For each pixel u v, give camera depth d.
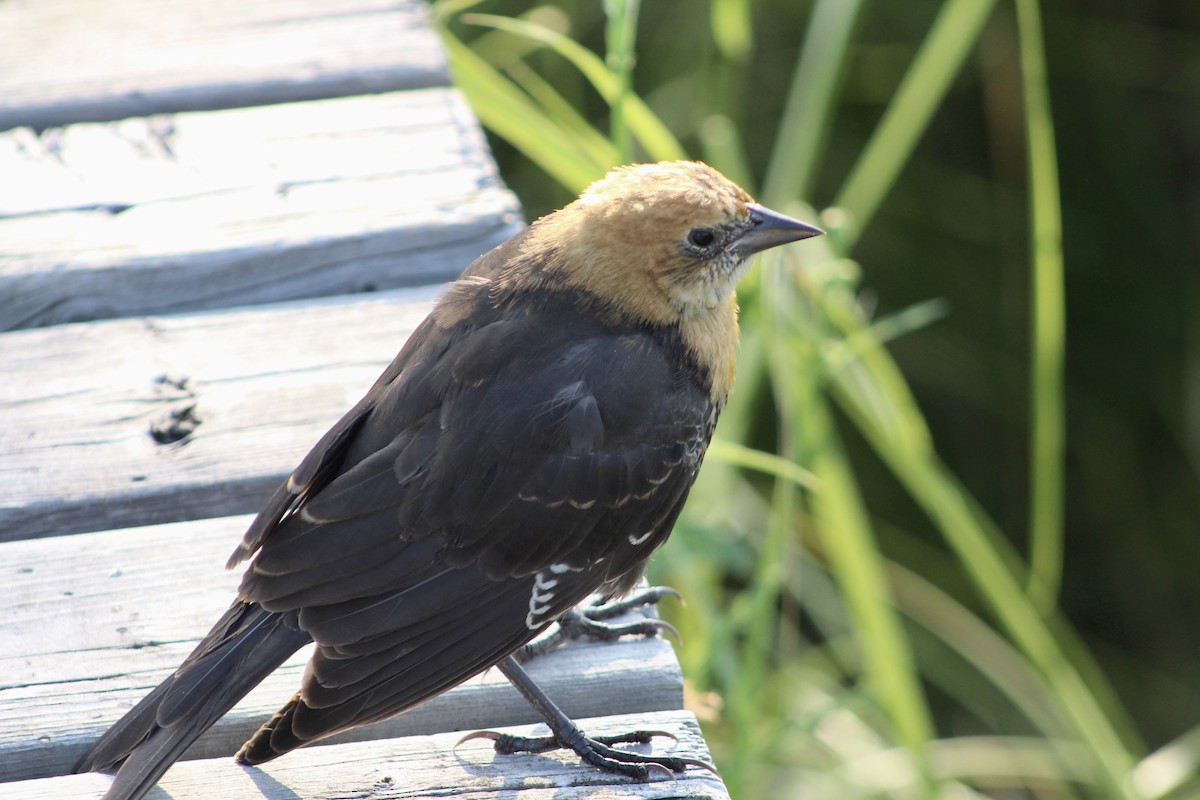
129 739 5.05
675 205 6.31
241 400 7.22
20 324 7.98
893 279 12.56
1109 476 12.49
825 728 10.40
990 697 11.65
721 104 11.22
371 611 5.52
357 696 5.30
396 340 7.63
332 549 5.55
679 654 8.80
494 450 5.86
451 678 5.55
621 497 6.12
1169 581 12.39
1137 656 12.41
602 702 6.01
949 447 12.73
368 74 9.96
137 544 6.41
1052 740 10.04
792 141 9.98
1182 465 12.54
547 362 6.12
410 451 5.78
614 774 5.41
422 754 5.46
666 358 6.43
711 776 5.43
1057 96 12.48
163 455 6.88
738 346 6.96
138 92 9.70
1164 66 12.40
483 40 12.98
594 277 6.37
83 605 6.07
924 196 12.59
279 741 5.07
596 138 10.08
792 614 11.41
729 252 6.51
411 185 8.65
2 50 10.42
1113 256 12.52
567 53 8.99
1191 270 12.43
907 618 11.83
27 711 5.59
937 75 9.54
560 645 6.19
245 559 5.66
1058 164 12.62
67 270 7.93
